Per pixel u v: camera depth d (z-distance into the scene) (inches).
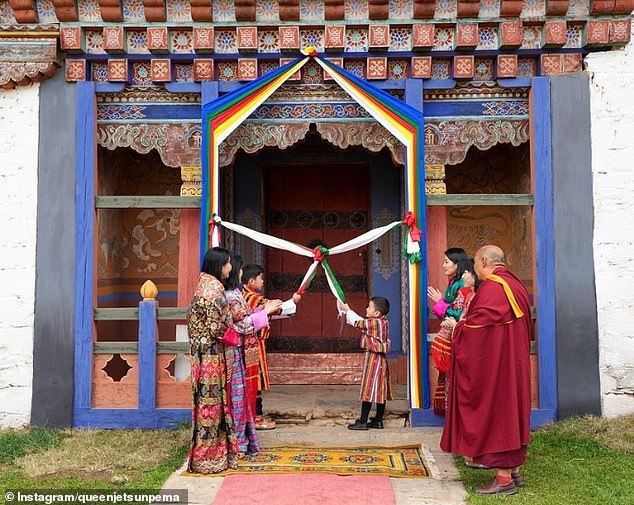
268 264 337.4
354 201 339.0
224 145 255.9
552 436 230.8
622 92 251.3
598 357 246.5
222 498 179.3
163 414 247.3
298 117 256.4
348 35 251.8
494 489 183.5
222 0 248.7
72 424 247.8
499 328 184.1
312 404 271.9
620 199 249.6
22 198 252.4
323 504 175.0
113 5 245.4
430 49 250.5
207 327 200.7
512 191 316.5
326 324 336.5
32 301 250.2
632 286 247.9
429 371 249.6
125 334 327.6
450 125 256.2
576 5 248.2
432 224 255.4
